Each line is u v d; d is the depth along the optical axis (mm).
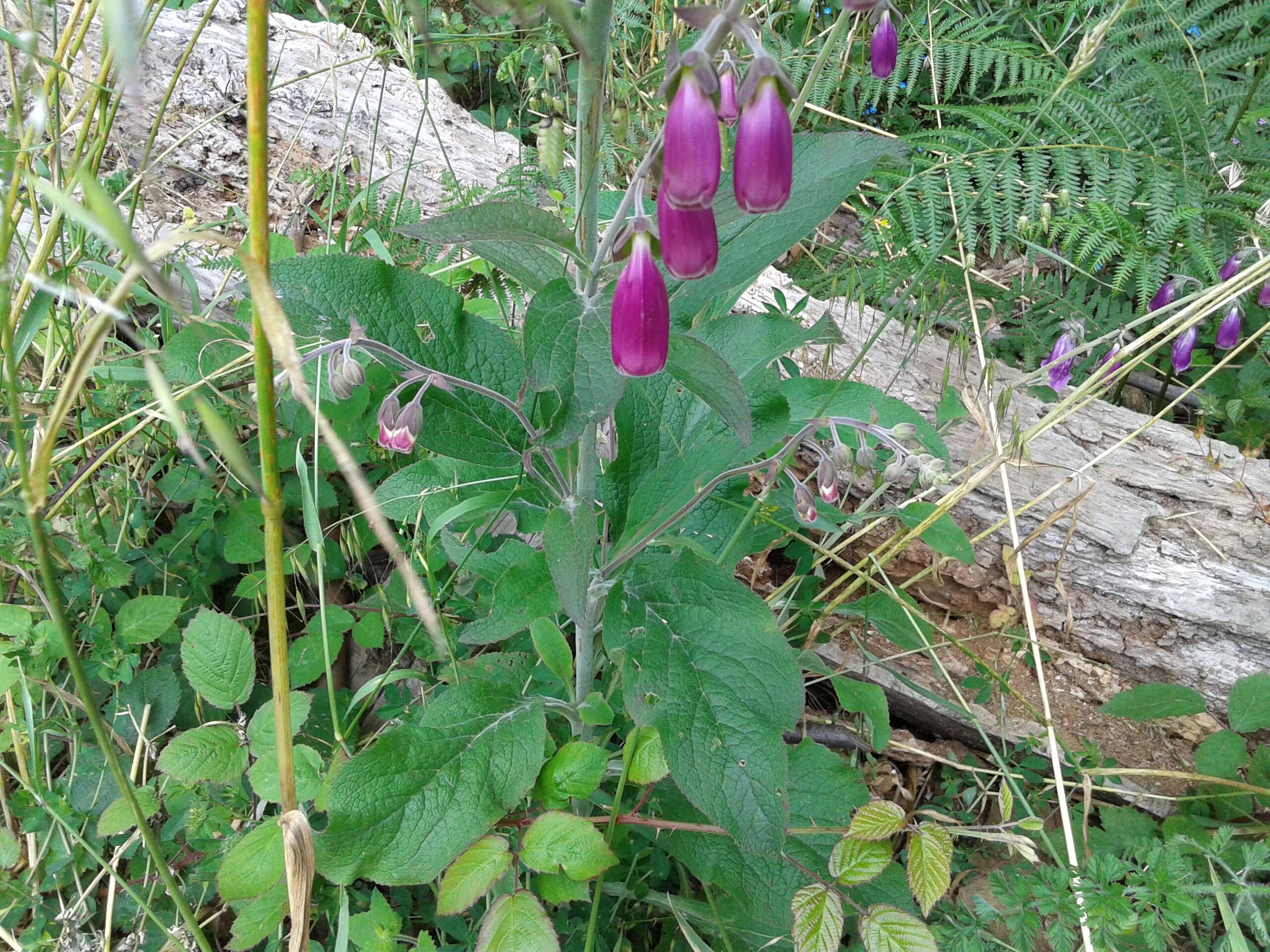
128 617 566
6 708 574
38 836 535
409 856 427
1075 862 561
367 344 432
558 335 361
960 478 790
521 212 346
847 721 740
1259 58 1073
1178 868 494
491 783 450
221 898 536
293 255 737
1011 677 774
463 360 468
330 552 669
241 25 952
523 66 1043
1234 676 761
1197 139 979
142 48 483
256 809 510
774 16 708
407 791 440
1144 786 718
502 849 441
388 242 787
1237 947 473
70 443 661
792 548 729
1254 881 621
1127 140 972
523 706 485
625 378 355
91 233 592
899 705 778
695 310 440
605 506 534
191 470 665
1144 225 960
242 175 896
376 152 943
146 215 834
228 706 517
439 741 458
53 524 632
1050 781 696
